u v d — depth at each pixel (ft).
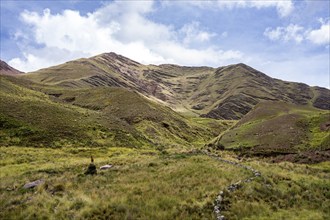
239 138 183.01
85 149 178.60
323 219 59.06
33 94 309.83
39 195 65.92
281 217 58.80
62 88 495.41
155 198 65.41
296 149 148.77
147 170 96.48
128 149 196.85
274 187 77.92
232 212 59.88
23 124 197.57
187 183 77.15
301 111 233.76
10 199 64.59
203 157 123.95
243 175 86.84
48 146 177.37
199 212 59.06
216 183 76.69
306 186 82.17
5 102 229.66
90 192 69.87
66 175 92.94
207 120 545.44
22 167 118.11
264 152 153.69
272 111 236.84
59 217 54.60
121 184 77.82
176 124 375.25
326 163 124.57
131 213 56.70
